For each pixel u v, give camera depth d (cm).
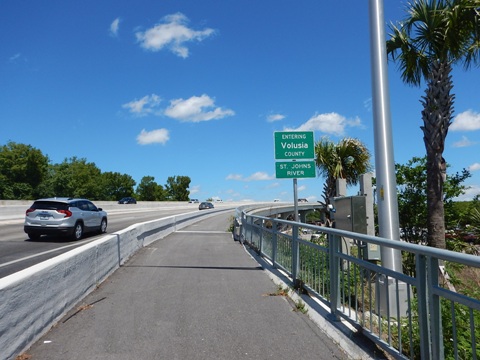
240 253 1336
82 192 7625
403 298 586
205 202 5916
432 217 1050
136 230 1352
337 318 590
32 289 515
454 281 655
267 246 1160
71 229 1722
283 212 5553
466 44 1073
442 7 1042
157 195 11369
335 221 932
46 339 532
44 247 1516
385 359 463
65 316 629
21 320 483
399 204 1260
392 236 672
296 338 541
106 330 568
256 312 656
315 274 701
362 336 527
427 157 1067
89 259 782
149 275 953
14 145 6712
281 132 1209
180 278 920
